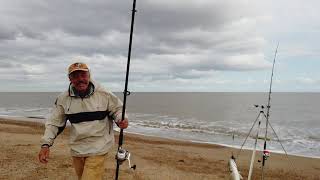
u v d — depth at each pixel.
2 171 7.79
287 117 49.06
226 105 83.88
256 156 15.76
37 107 73.00
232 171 5.14
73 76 3.82
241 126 33.88
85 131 3.94
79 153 4.00
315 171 12.59
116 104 4.06
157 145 17.81
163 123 37.03
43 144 4.02
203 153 15.84
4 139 14.61
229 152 16.81
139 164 10.73
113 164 9.48
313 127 34.59
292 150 19.17
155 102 109.50
